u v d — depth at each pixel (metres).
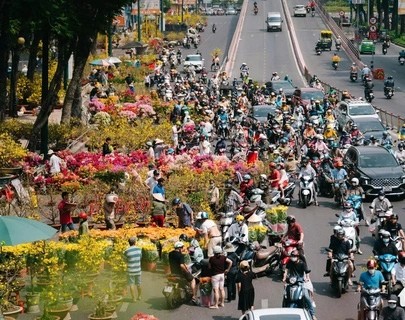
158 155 50.78
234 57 131.25
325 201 45.38
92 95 77.62
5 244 24.72
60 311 26.47
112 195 36.75
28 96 72.88
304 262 27.02
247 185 41.75
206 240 32.41
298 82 108.00
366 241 36.91
